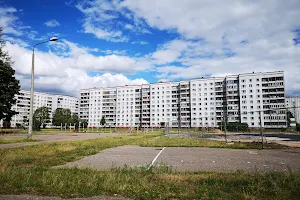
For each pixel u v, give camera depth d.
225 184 6.80
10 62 31.19
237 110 112.50
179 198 5.61
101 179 7.31
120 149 19.09
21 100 165.25
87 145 21.19
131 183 6.93
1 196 5.71
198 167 10.02
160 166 9.67
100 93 165.12
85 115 168.50
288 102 119.00
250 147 19.78
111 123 158.38
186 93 129.75
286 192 5.83
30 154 14.38
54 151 16.03
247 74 110.19
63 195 5.82
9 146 19.56
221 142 25.42
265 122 104.88
